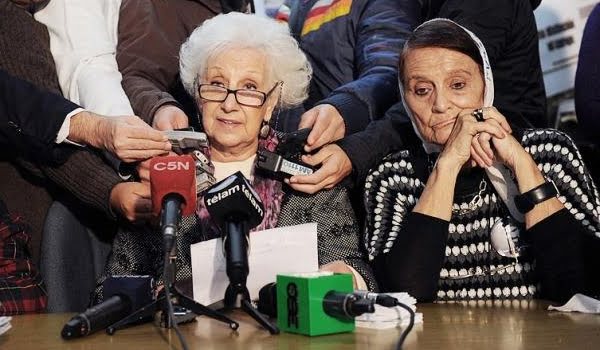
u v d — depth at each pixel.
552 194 3.25
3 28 3.62
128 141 3.25
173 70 4.07
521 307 3.07
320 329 2.49
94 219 3.89
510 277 3.39
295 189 3.41
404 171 3.59
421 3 4.31
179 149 3.30
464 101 3.34
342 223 3.46
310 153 3.49
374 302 2.43
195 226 3.35
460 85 3.34
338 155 3.49
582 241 3.22
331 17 4.31
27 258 3.53
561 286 3.18
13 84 3.45
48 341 2.54
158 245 3.37
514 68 4.05
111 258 3.44
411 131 3.73
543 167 3.43
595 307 2.88
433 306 3.17
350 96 3.75
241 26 3.34
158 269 3.35
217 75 3.30
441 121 3.37
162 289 2.90
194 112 4.09
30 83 3.48
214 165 3.41
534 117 4.13
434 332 2.55
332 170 3.44
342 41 4.27
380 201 3.56
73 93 3.74
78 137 3.40
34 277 3.53
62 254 3.71
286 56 3.40
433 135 3.41
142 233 3.40
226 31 3.33
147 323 2.80
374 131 3.68
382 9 4.20
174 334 2.58
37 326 2.86
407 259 3.29
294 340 2.42
